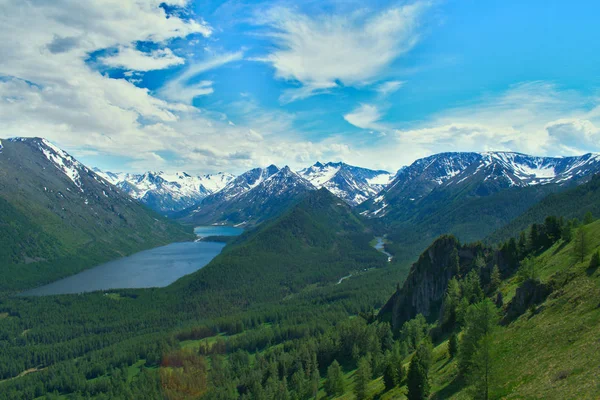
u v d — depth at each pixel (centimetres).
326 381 15138
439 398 8288
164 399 17575
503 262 15038
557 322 8056
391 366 11206
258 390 15400
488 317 8181
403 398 9631
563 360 6675
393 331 18712
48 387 19725
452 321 13350
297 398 14975
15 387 19738
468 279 15712
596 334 6800
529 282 9894
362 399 11462
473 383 6975
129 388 18375
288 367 18200
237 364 19888
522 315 9462
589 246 10112
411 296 19262
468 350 8306
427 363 10381
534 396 6062
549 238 14450
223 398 16500
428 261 19438
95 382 19538
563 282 9319
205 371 19762
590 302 7844
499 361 7956
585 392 5422
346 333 18750
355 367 16525
